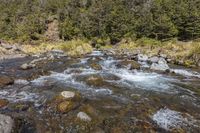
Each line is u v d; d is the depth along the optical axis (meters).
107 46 60.59
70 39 72.69
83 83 17.86
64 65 25.47
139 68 24.42
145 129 10.77
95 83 17.66
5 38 72.56
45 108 12.76
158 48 46.53
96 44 61.88
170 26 58.28
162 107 13.30
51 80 18.77
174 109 13.08
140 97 14.88
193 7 59.38
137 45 56.19
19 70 23.19
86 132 10.51
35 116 11.81
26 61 31.33
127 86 17.45
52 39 74.62
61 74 20.94
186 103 14.12
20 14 89.69
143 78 20.25
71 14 82.38
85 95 14.90
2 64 28.64
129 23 66.31
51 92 15.41
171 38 57.78
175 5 64.06
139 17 67.69
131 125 11.09
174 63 30.47
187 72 24.00
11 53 43.38
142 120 11.54
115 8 72.00
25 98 14.31
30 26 77.00
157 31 60.34
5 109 12.62
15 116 11.72
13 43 63.72
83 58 31.73
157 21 60.41
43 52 44.91
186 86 18.08
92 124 11.12
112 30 65.56
